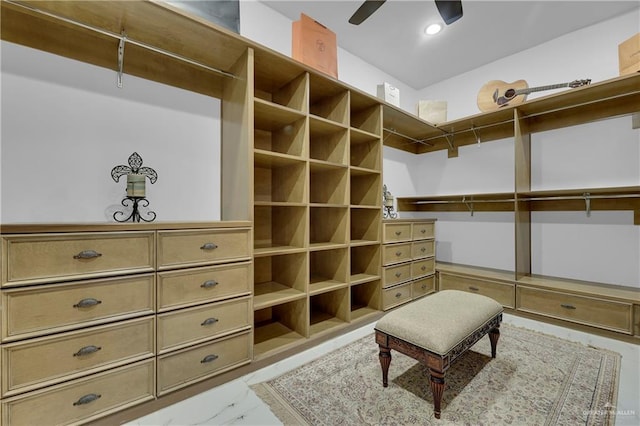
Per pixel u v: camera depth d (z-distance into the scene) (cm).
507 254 307
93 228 117
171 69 181
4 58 133
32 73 139
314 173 249
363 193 265
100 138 156
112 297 121
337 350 191
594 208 252
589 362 171
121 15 136
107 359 120
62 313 111
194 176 189
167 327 135
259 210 220
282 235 216
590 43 252
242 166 172
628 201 236
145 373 129
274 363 174
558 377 156
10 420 101
